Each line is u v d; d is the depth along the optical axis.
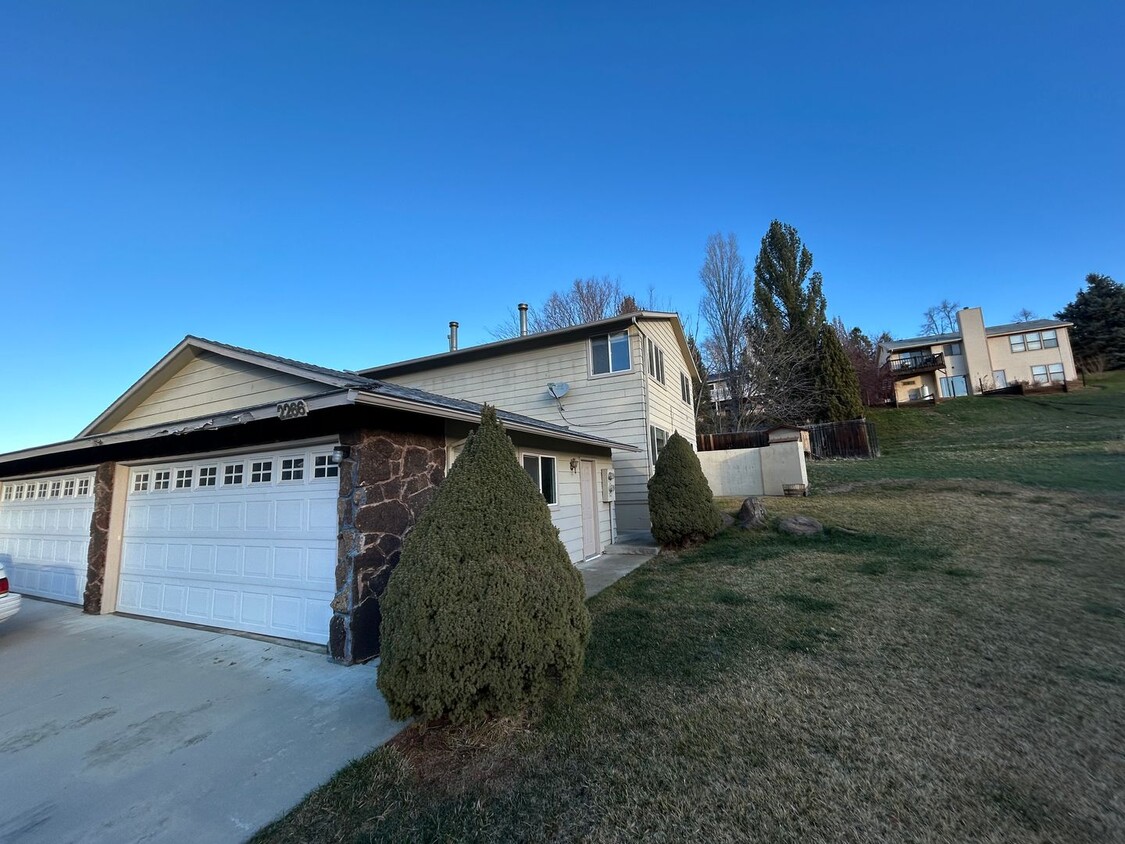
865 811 2.29
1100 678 3.58
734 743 2.93
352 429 4.75
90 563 7.09
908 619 4.98
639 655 4.43
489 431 3.65
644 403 11.90
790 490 13.30
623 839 2.17
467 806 2.45
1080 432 18.48
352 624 4.50
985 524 8.76
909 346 34.16
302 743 3.17
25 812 2.55
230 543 5.86
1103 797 2.34
